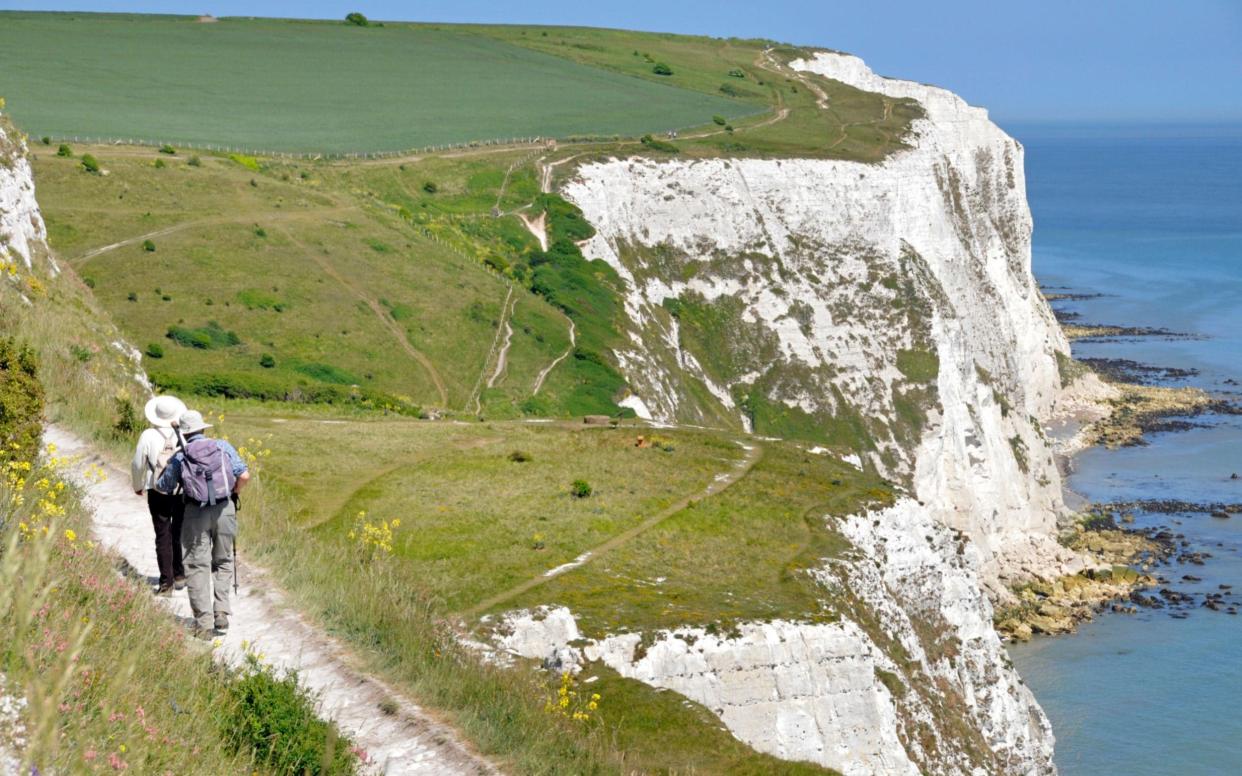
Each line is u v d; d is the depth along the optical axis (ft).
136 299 258.37
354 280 299.99
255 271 285.43
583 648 112.06
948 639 170.30
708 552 143.74
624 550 139.54
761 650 120.06
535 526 142.00
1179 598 284.20
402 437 175.32
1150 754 205.36
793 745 119.34
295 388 216.13
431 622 69.77
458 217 372.38
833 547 151.74
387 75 599.16
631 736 98.99
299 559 69.77
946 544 179.83
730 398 372.79
